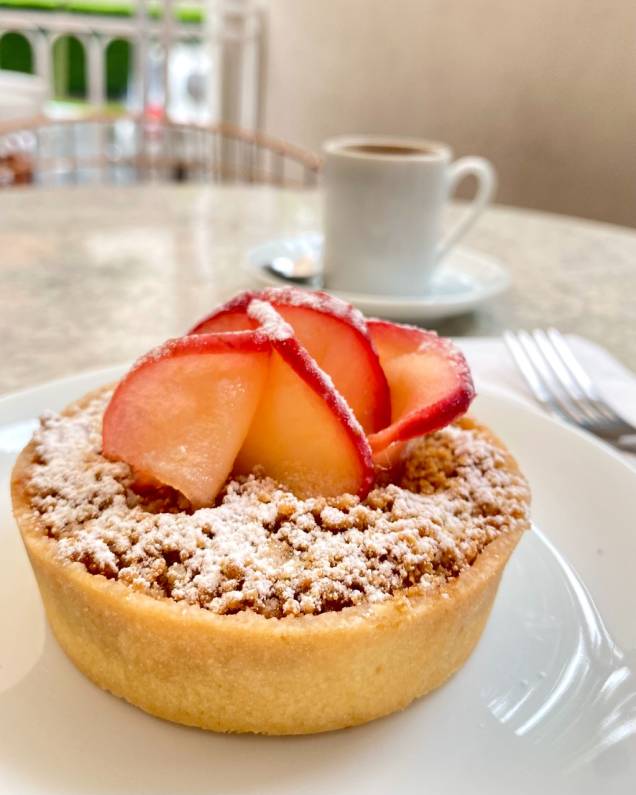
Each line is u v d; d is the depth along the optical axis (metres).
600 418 0.17
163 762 0.10
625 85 0.42
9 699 0.10
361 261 0.24
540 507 0.14
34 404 0.15
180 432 0.11
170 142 0.69
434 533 0.11
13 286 0.25
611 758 0.09
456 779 0.09
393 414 0.12
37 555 0.10
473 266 0.27
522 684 0.11
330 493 0.11
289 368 0.11
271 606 0.10
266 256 0.26
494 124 0.52
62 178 0.75
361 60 0.65
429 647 0.10
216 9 0.78
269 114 0.81
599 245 0.32
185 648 0.10
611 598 0.12
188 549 0.10
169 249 0.29
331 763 0.10
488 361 0.20
